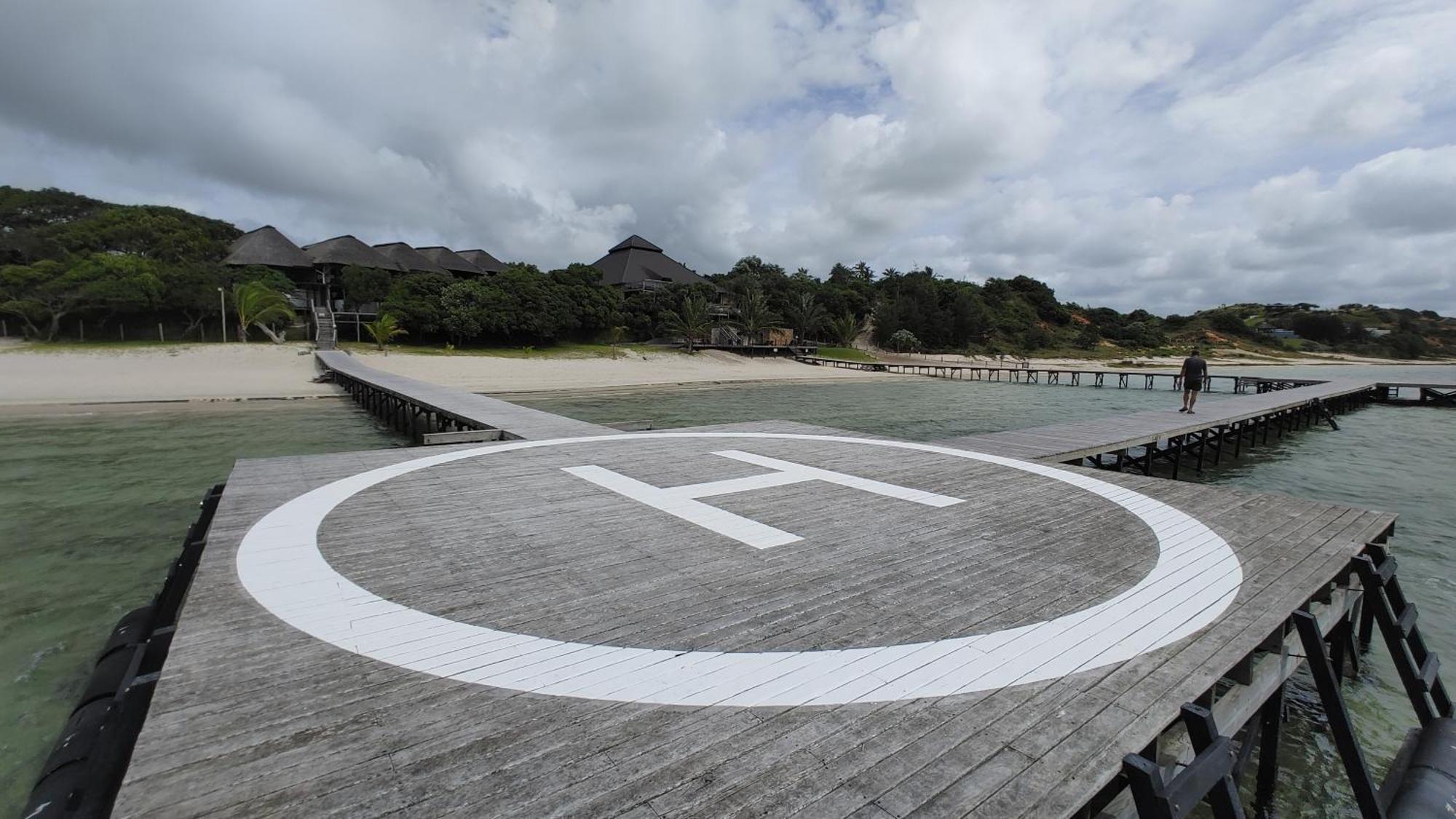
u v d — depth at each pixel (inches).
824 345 2945.4
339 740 101.3
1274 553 201.9
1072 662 131.5
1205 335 4180.6
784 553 199.5
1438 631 269.4
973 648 137.3
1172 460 594.6
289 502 256.7
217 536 211.8
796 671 126.5
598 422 919.0
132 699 139.1
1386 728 211.5
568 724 107.4
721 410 1111.0
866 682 122.6
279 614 151.0
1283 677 172.4
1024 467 335.9
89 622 261.3
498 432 441.4
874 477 310.0
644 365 1921.8
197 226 2191.2
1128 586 174.1
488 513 243.4
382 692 116.3
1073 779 96.0
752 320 2593.5
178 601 224.7
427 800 88.0
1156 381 2218.3
